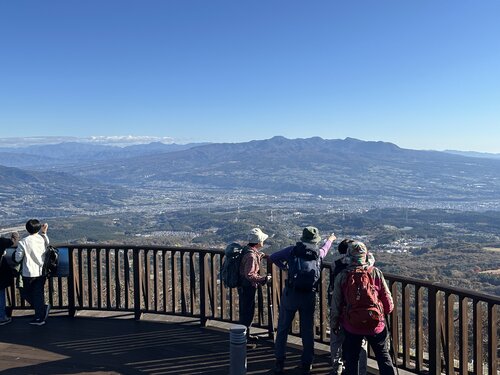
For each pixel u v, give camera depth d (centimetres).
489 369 356
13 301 605
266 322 564
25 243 547
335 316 361
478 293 361
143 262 593
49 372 426
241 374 393
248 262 466
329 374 421
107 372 427
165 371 429
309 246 419
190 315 561
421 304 410
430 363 398
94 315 601
